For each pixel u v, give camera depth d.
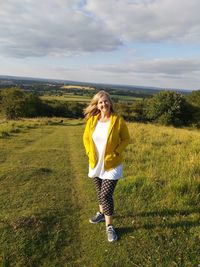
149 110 44.28
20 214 5.41
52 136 18.44
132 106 48.44
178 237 4.53
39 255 4.21
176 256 4.09
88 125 4.54
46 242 4.52
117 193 6.25
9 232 4.65
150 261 4.02
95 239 4.62
